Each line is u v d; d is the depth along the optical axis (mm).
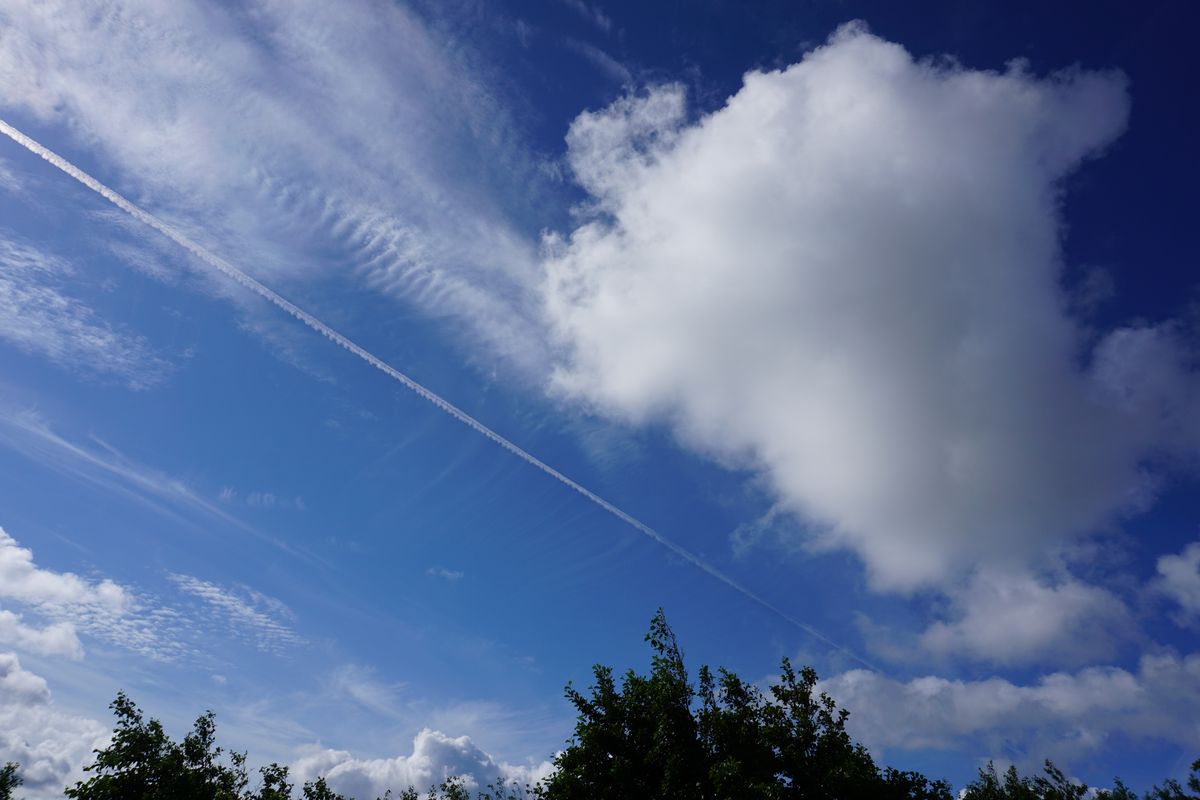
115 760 28078
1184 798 38156
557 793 22406
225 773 31016
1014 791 31438
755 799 18625
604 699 24031
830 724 22375
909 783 22266
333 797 32875
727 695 23312
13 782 38375
